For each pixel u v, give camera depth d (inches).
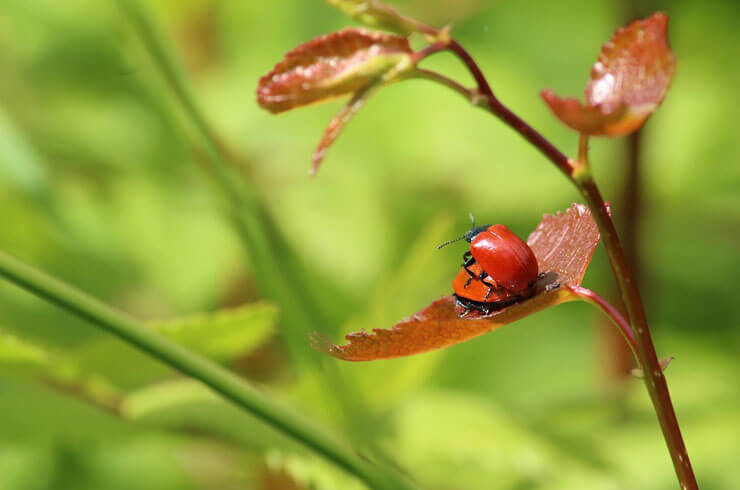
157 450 32.2
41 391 25.2
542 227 18.1
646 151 33.6
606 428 29.4
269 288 26.4
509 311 17.5
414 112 39.1
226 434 22.5
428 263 28.3
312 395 24.8
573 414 30.3
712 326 38.1
